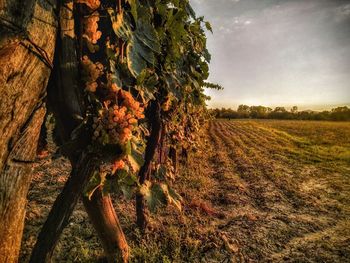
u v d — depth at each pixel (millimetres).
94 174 1958
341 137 29719
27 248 3510
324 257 4273
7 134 1482
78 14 1847
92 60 2221
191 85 4062
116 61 2000
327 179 9789
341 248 4605
